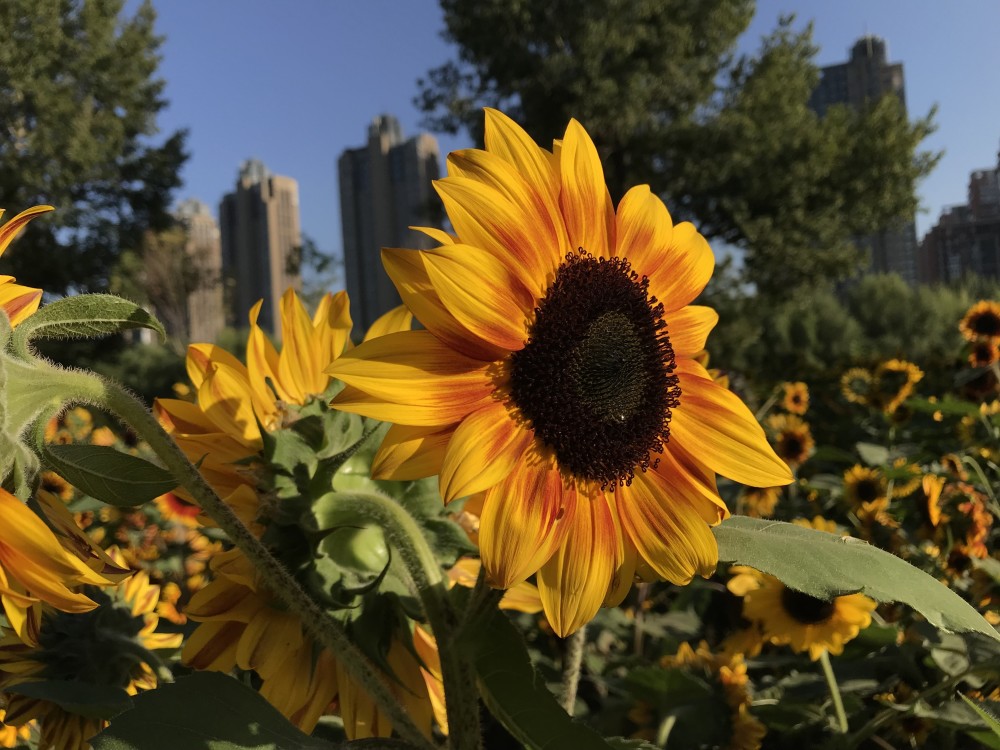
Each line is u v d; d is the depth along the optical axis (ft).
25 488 0.64
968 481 3.01
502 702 0.81
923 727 1.63
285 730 0.72
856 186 19.93
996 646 1.38
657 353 0.90
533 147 0.89
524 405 0.83
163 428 0.73
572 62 18.21
